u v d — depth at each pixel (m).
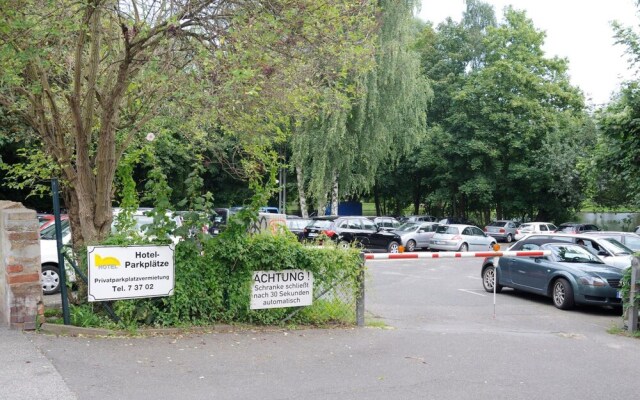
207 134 11.74
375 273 18.42
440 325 10.16
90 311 7.84
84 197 8.66
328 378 6.26
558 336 9.28
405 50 28.00
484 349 7.93
